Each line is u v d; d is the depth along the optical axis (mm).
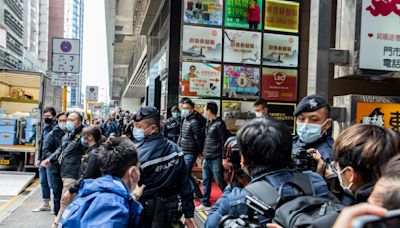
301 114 2615
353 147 1564
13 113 12117
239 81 8484
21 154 10430
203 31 8312
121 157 2113
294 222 1292
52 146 6301
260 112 4504
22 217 6184
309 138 2580
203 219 5383
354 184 1587
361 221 584
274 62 8688
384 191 890
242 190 1636
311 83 3898
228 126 8344
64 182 5008
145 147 2949
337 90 8383
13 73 11094
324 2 3822
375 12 3873
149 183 2857
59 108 14461
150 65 15133
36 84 13281
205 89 8320
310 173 1805
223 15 8406
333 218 1252
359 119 3857
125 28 19047
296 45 8828
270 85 8664
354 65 3834
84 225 1810
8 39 47656
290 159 1707
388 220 584
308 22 8883
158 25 12781
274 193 1525
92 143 4395
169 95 9047
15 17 52969
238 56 8492
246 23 8531
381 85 8648
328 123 2600
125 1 14500
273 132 1665
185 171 3070
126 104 55750
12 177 9531
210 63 8344
